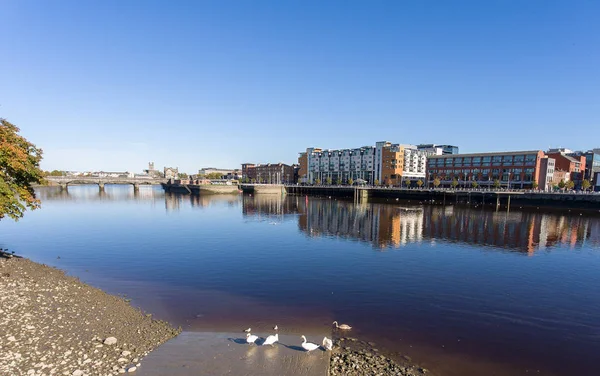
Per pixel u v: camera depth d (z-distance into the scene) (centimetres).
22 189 2698
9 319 1537
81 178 16850
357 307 2100
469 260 3391
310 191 15888
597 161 15138
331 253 3622
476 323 1891
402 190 12250
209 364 1309
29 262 2809
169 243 4078
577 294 2416
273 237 4572
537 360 1501
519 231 5316
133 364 1273
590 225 6028
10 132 2608
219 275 2752
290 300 2203
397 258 3428
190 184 17175
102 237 4434
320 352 1455
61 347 1345
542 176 11950
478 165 13150
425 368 1398
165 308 1998
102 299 2031
